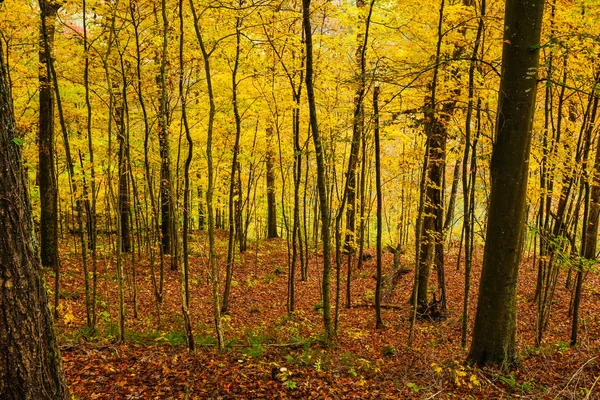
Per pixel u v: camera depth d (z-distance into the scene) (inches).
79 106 477.4
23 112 437.1
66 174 499.2
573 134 428.5
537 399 208.1
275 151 559.5
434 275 655.1
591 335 373.1
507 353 254.5
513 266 250.5
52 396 114.7
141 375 218.1
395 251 569.6
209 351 272.1
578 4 254.7
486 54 339.0
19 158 109.8
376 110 349.4
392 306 509.4
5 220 104.7
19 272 107.0
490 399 216.7
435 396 215.8
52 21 333.4
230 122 452.4
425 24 332.8
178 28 342.6
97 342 275.6
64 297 433.7
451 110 373.4
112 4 308.5
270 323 424.8
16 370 106.0
